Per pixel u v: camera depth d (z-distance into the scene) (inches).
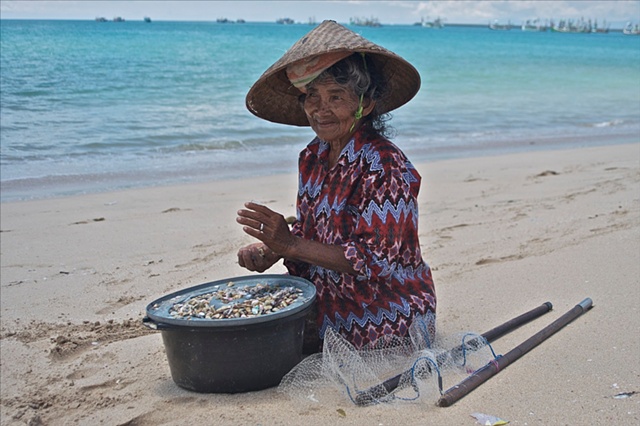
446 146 498.0
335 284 125.0
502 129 593.3
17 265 207.3
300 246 114.4
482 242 218.7
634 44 3494.1
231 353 112.8
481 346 128.8
